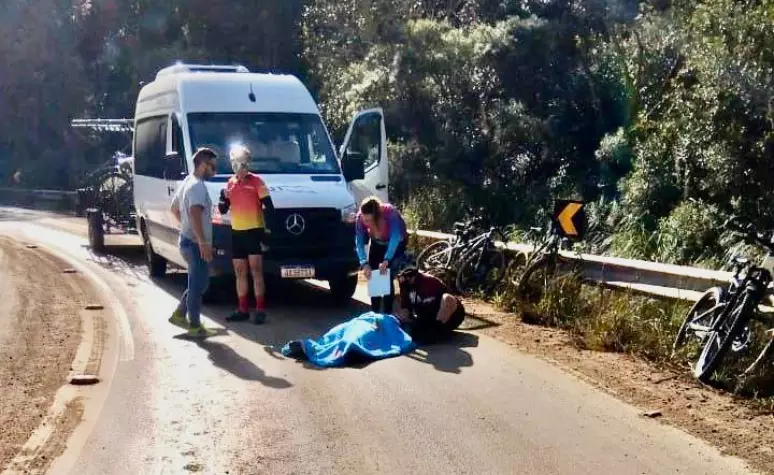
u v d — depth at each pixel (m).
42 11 40.25
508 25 22.11
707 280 8.74
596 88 21.48
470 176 21.92
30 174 40.62
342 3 27.48
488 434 6.39
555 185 20.50
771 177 13.53
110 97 40.12
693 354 8.27
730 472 5.67
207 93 12.62
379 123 13.70
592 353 8.76
